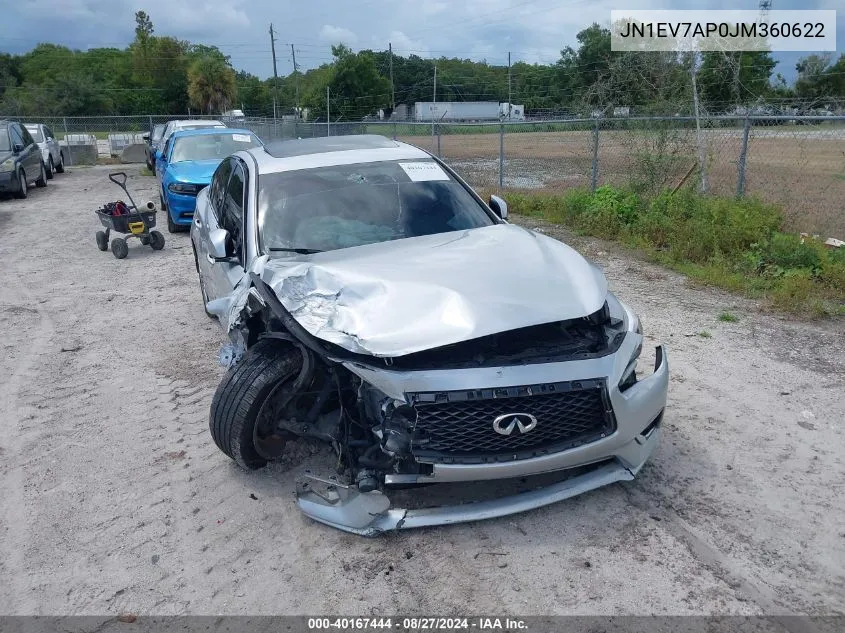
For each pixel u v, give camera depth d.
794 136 10.40
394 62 83.69
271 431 3.81
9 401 5.22
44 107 60.22
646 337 6.07
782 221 9.05
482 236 4.33
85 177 22.83
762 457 4.08
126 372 5.71
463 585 3.12
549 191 14.23
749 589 3.02
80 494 3.96
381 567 3.25
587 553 3.29
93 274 9.09
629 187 11.45
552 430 3.28
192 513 3.73
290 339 3.59
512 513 3.37
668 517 3.54
